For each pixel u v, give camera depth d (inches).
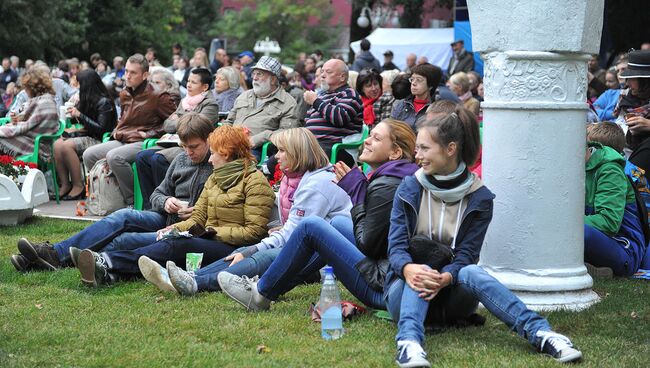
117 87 665.6
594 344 187.5
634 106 326.0
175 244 246.2
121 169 379.9
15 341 190.9
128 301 227.1
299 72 719.1
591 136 265.3
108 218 263.6
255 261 229.6
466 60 864.9
